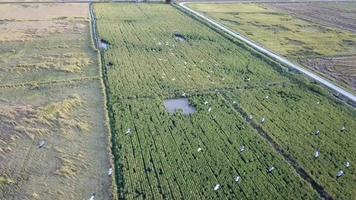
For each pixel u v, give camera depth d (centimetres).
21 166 2381
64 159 2455
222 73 3894
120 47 4519
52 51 4303
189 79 3716
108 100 3231
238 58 4350
